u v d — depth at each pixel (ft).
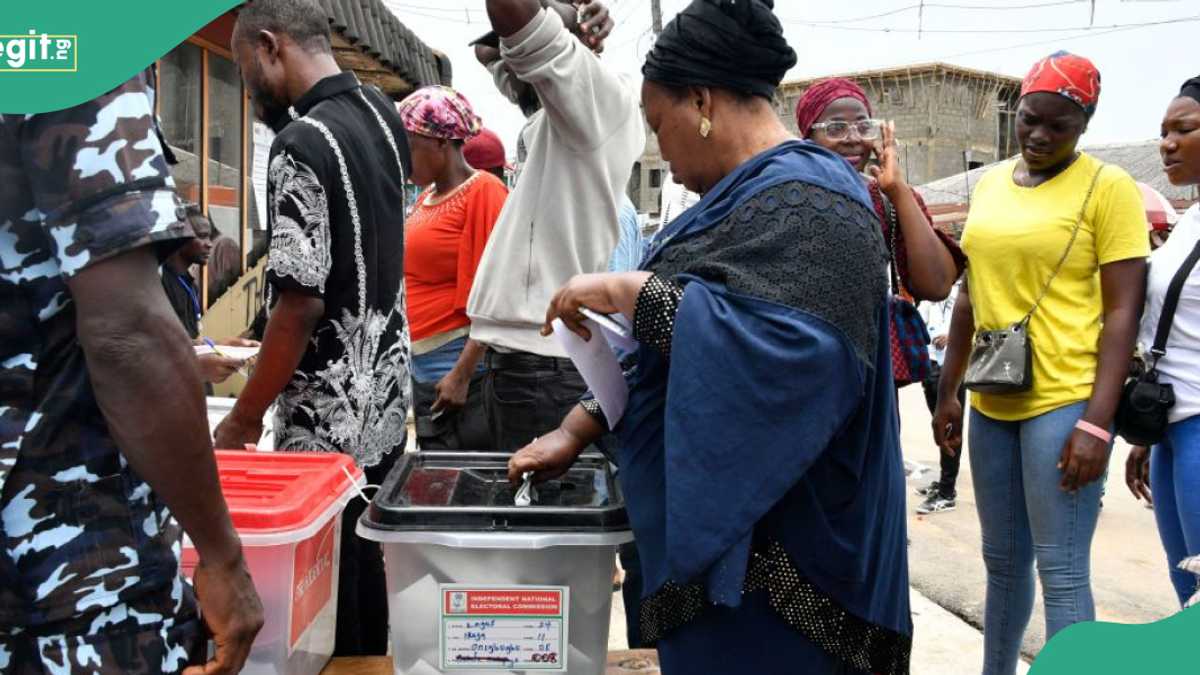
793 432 4.44
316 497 5.51
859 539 4.92
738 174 5.04
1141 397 7.89
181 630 3.91
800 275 4.55
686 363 4.52
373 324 7.25
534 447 5.92
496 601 5.34
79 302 3.32
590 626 5.44
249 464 6.15
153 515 3.82
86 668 3.63
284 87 7.20
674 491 4.49
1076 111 8.09
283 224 6.56
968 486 19.42
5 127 3.35
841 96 8.80
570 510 5.30
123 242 3.28
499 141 15.53
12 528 3.51
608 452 8.13
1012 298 8.34
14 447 3.48
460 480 6.27
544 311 8.11
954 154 94.99
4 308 3.44
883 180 7.95
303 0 7.21
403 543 5.32
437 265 10.97
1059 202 8.18
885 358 5.05
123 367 3.34
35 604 3.54
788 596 4.90
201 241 12.28
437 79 32.68
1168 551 8.48
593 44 8.18
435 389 11.03
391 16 23.04
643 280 4.95
